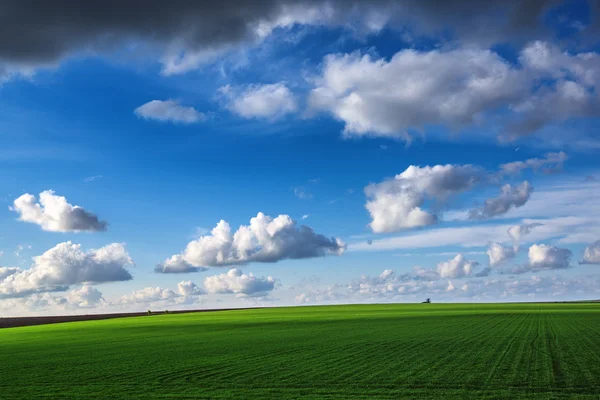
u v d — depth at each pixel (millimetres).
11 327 98250
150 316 122062
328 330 56031
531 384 21375
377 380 23406
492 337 42375
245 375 25969
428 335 46125
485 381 22281
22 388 24094
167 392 22141
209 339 49094
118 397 21312
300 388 22188
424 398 19422
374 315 87875
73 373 28609
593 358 28438
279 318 86688
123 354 38000
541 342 37375
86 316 137750
